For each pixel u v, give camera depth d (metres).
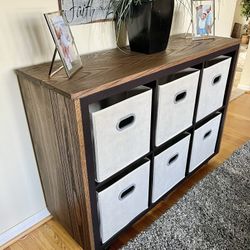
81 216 1.00
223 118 1.57
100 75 0.86
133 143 0.99
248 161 1.67
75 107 0.74
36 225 1.27
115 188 1.00
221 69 1.32
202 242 1.15
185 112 1.20
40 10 0.94
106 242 1.09
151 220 1.29
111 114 0.84
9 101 0.98
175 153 1.27
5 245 1.17
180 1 1.40
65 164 0.93
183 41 1.32
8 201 1.14
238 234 1.19
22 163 1.12
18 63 0.95
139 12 1.03
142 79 0.90
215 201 1.37
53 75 0.86
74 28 1.06
